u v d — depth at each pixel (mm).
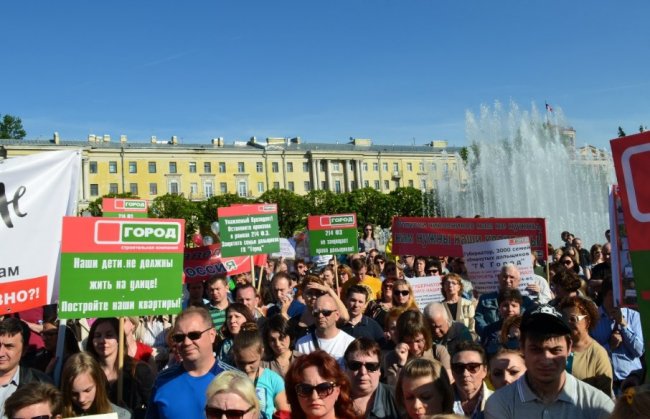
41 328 7395
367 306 8812
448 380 4234
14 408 3908
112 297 5688
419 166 117562
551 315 3605
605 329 6281
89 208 78750
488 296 7656
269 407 5219
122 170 98375
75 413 4543
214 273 11547
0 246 5961
